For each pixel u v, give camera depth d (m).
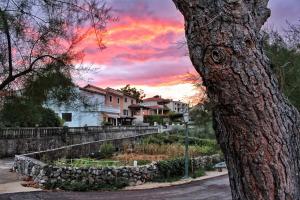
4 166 19.73
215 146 25.09
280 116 2.08
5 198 11.51
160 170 16.69
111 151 22.94
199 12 2.08
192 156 21.41
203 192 13.68
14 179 15.27
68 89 5.85
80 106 6.07
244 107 2.05
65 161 17.58
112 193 13.32
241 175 2.12
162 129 45.97
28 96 5.77
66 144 30.25
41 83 5.64
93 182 14.36
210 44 2.05
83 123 45.84
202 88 9.96
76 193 13.09
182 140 29.00
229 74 2.03
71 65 5.78
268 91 2.07
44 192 12.88
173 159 18.33
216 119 2.29
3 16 5.21
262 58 2.09
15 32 5.37
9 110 5.82
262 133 2.05
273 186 2.05
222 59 2.03
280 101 2.11
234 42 2.03
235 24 2.04
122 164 17.17
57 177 14.13
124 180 14.92
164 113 70.69
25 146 26.09
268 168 2.05
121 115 65.00
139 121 67.88
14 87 5.79
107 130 36.41
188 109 13.88
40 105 5.93
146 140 28.11
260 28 2.16
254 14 2.12
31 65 5.70
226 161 2.24
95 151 22.94
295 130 2.14
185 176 16.92
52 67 5.62
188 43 2.15
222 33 2.04
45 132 28.28
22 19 5.40
